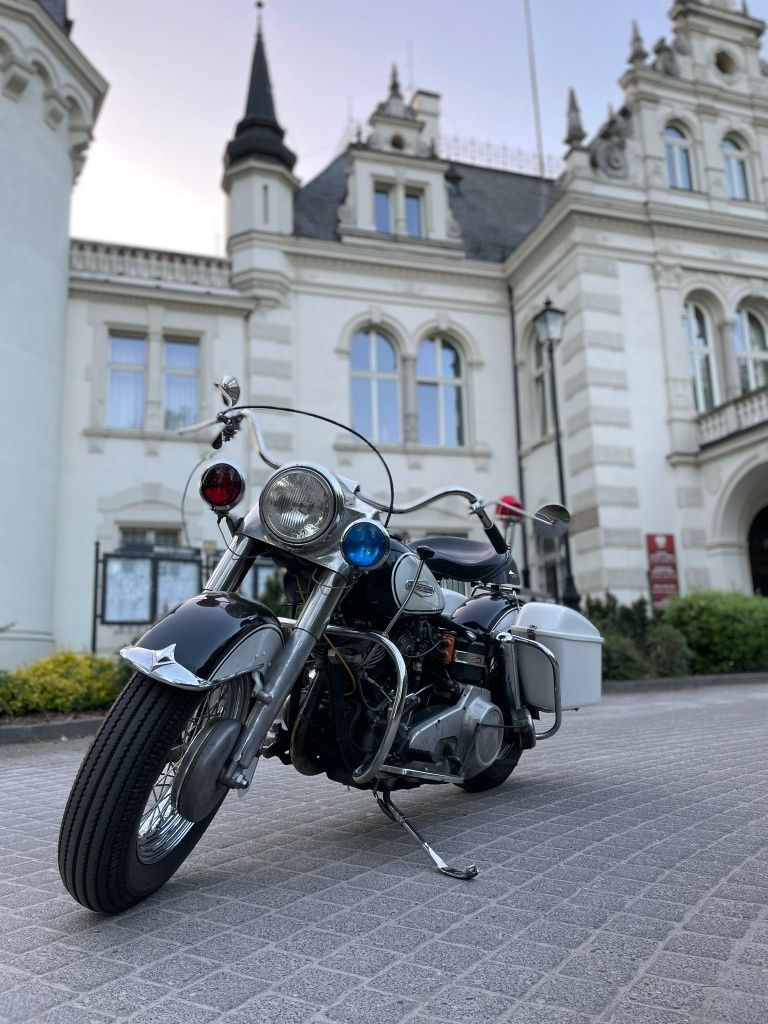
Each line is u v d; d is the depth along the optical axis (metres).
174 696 2.40
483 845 3.16
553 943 2.21
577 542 15.43
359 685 2.99
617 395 15.42
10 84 12.92
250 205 16.56
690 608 12.79
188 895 2.63
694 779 4.41
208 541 14.76
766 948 2.14
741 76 18.33
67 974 2.06
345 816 3.71
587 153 16.19
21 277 12.85
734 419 14.89
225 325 16.11
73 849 2.30
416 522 16.84
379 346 17.55
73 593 14.20
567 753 5.45
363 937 2.27
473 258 18.77
